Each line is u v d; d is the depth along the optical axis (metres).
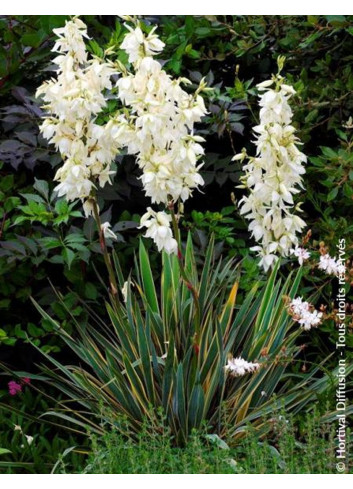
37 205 4.43
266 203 3.89
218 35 5.36
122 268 4.94
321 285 4.98
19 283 4.73
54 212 4.66
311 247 4.83
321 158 4.67
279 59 3.73
